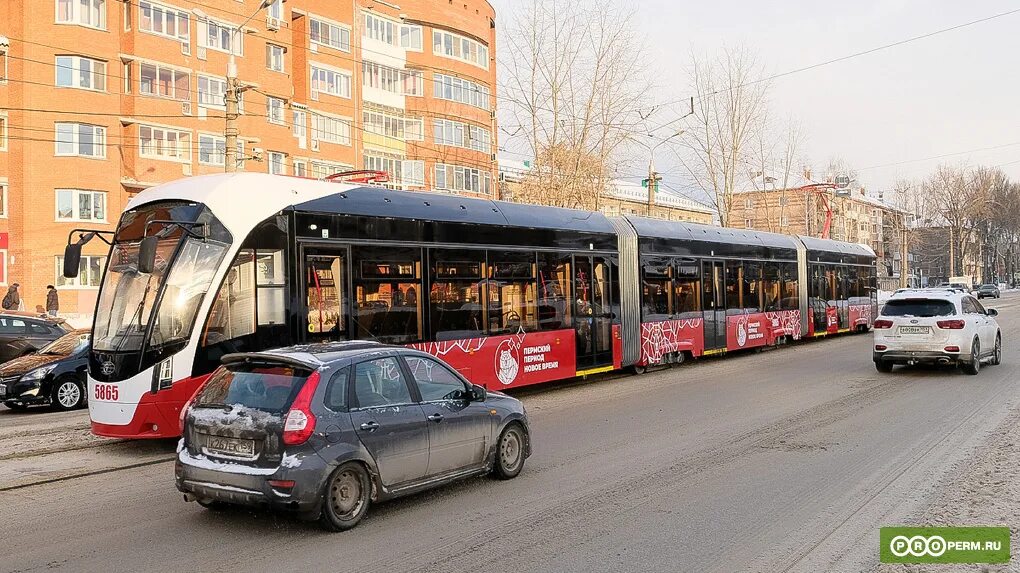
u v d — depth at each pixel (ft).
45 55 104.47
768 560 18.24
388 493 21.81
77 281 104.94
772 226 152.87
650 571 17.65
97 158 106.63
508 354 44.91
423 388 23.59
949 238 297.33
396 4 154.30
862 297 99.40
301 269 34.73
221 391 21.49
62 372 45.27
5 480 27.09
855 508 22.41
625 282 55.62
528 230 47.26
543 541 19.84
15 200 105.50
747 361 66.49
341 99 144.05
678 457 29.53
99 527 21.39
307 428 19.84
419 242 40.29
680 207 237.86
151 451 32.14
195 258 31.73
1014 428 33.88
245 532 20.71
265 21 127.75
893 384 49.19
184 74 115.34
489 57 177.47
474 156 164.76
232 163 69.97
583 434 34.50
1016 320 115.14
